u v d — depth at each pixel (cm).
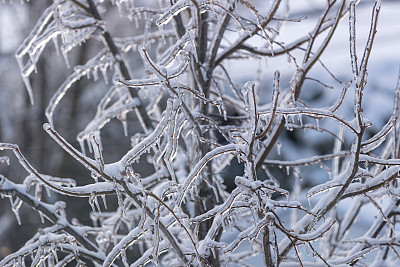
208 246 261
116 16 1184
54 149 1157
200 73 314
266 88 841
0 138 1146
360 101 229
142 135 372
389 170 262
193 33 291
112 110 361
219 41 329
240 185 229
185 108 264
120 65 373
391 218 337
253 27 345
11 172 1145
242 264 365
